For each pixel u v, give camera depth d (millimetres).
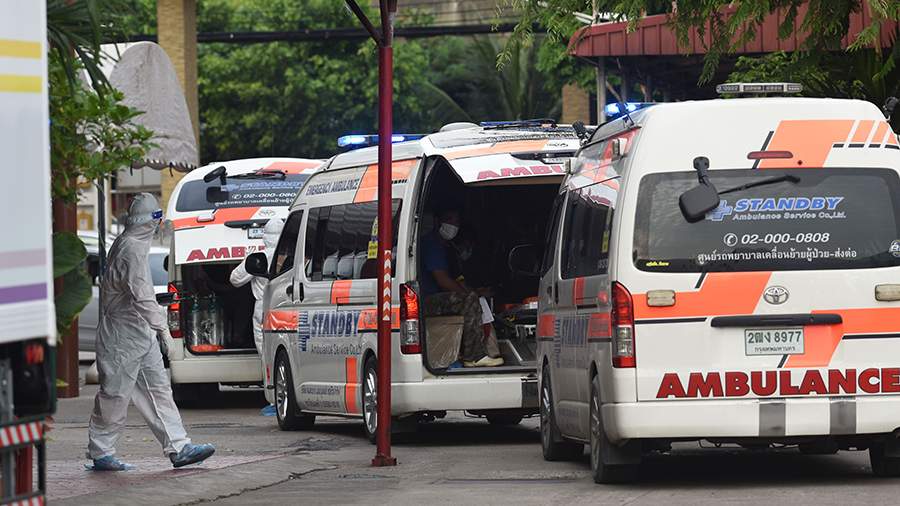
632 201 24453
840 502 22625
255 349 46844
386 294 30312
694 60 61250
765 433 24141
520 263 30734
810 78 38000
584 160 28297
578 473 27750
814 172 24594
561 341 28312
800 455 29875
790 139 24625
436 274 34250
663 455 30172
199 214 46812
